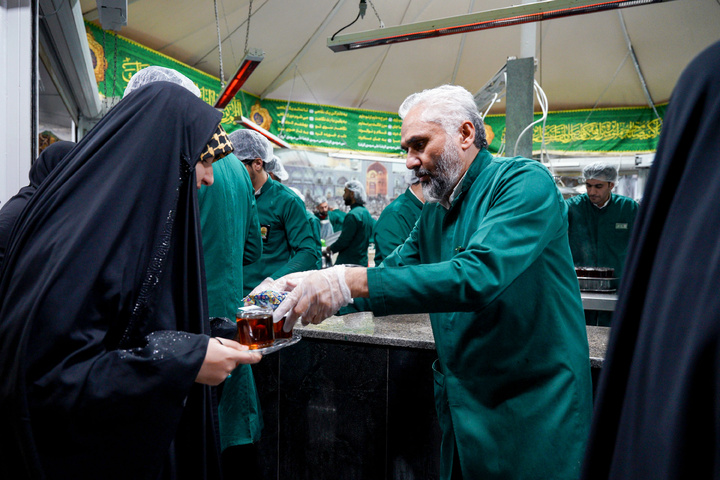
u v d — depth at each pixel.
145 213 0.84
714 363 0.32
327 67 9.32
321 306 1.09
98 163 0.82
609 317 3.10
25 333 0.71
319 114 9.89
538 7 2.36
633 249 0.42
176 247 0.93
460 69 9.71
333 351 1.79
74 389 0.72
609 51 8.70
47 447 0.74
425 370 1.67
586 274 3.04
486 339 1.19
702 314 0.33
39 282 0.74
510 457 1.16
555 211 1.15
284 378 1.86
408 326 1.85
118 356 0.76
